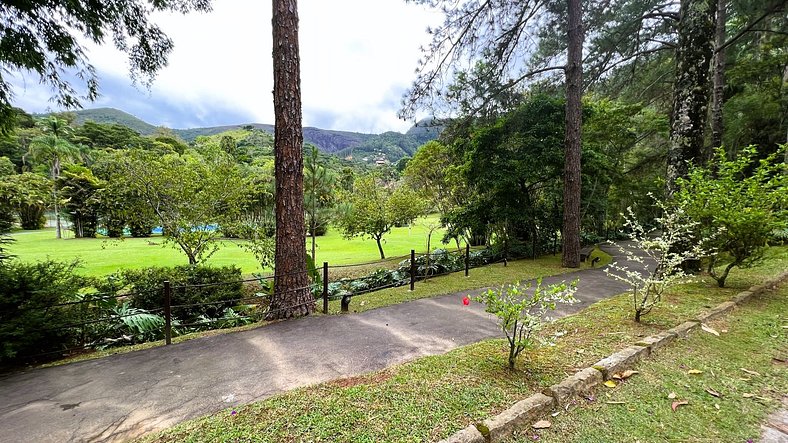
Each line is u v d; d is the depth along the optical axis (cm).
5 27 349
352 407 222
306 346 361
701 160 617
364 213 1230
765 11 980
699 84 604
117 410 240
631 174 1514
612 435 194
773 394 238
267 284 692
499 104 946
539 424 203
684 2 620
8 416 234
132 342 431
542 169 927
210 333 409
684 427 201
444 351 340
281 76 485
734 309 426
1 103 362
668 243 387
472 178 974
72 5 379
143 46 491
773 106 1084
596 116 1158
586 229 1559
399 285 690
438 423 201
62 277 394
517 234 1133
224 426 207
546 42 1024
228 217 817
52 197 2028
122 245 1548
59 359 355
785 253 786
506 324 274
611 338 334
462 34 847
